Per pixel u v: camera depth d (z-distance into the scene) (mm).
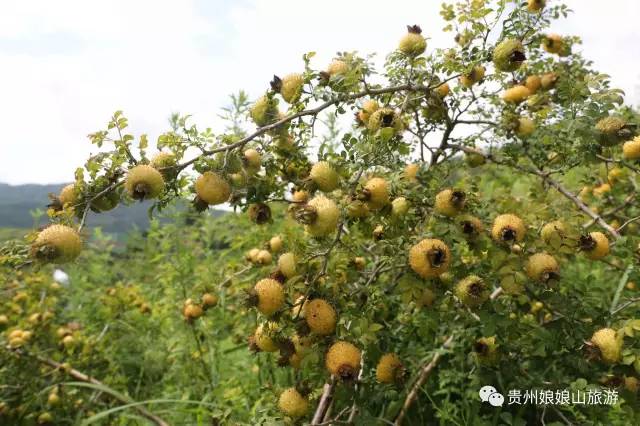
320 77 2762
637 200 4125
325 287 2311
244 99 3846
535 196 3934
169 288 5289
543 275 2438
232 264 4586
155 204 2375
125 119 2238
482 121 3574
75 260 2111
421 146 3568
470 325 3322
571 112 3031
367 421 2547
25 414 4344
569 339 2666
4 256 2025
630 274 3102
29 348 4559
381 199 2518
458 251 2711
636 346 2496
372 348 2715
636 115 3949
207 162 2297
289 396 2516
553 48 4039
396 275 2986
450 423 3488
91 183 2232
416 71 3176
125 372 5324
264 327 2309
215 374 4566
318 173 2508
